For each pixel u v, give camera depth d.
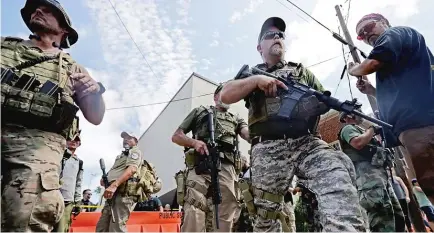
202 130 3.64
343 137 3.75
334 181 1.90
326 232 1.82
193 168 3.43
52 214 1.63
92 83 2.05
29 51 1.94
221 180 3.46
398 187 4.47
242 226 4.48
